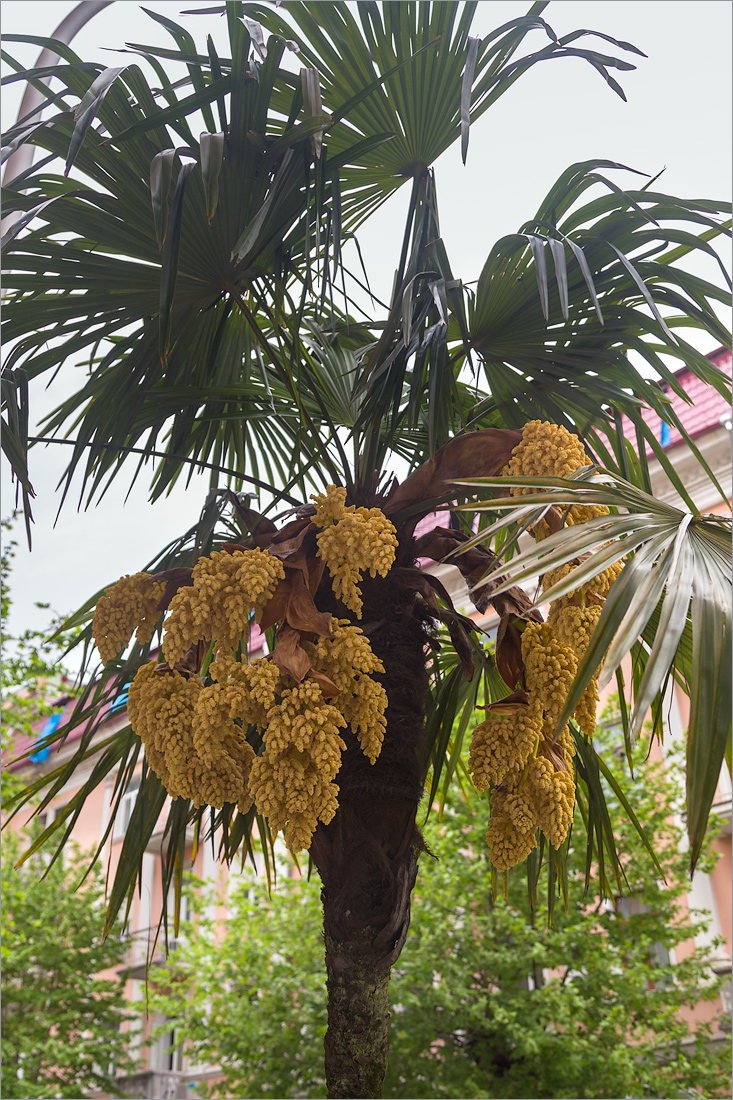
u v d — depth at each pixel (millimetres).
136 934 16859
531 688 2236
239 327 3639
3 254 2654
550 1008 8219
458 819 9195
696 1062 8555
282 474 4309
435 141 3102
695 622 1614
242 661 2273
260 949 10141
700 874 10789
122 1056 14047
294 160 2580
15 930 14039
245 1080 9633
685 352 3000
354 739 2672
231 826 3992
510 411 3391
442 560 2578
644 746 9266
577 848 8938
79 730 13938
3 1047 12812
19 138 2479
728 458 10438
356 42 2824
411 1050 8633
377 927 2613
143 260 2832
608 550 1857
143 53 2557
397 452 3908
